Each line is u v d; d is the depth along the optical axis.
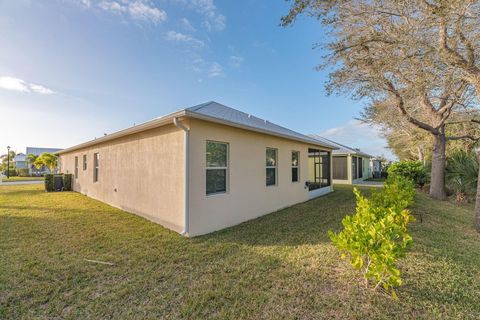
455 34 4.97
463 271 3.18
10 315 2.31
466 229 5.28
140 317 2.30
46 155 26.00
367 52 6.18
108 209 7.44
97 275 3.11
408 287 2.76
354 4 5.50
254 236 4.82
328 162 12.01
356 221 2.91
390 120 10.17
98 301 2.54
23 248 4.03
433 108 9.39
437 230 5.07
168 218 5.35
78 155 11.98
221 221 5.51
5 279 2.97
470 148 11.72
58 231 5.05
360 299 2.54
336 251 3.85
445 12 4.43
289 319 2.26
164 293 2.71
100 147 9.11
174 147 5.21
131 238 4.61
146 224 5.66
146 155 6.24
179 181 5.04
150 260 3.59
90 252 3.88
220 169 5.65
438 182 9.67
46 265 3.38
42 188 13.95
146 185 6.21
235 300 2.56
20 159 42.41
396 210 4.15
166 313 2.37
